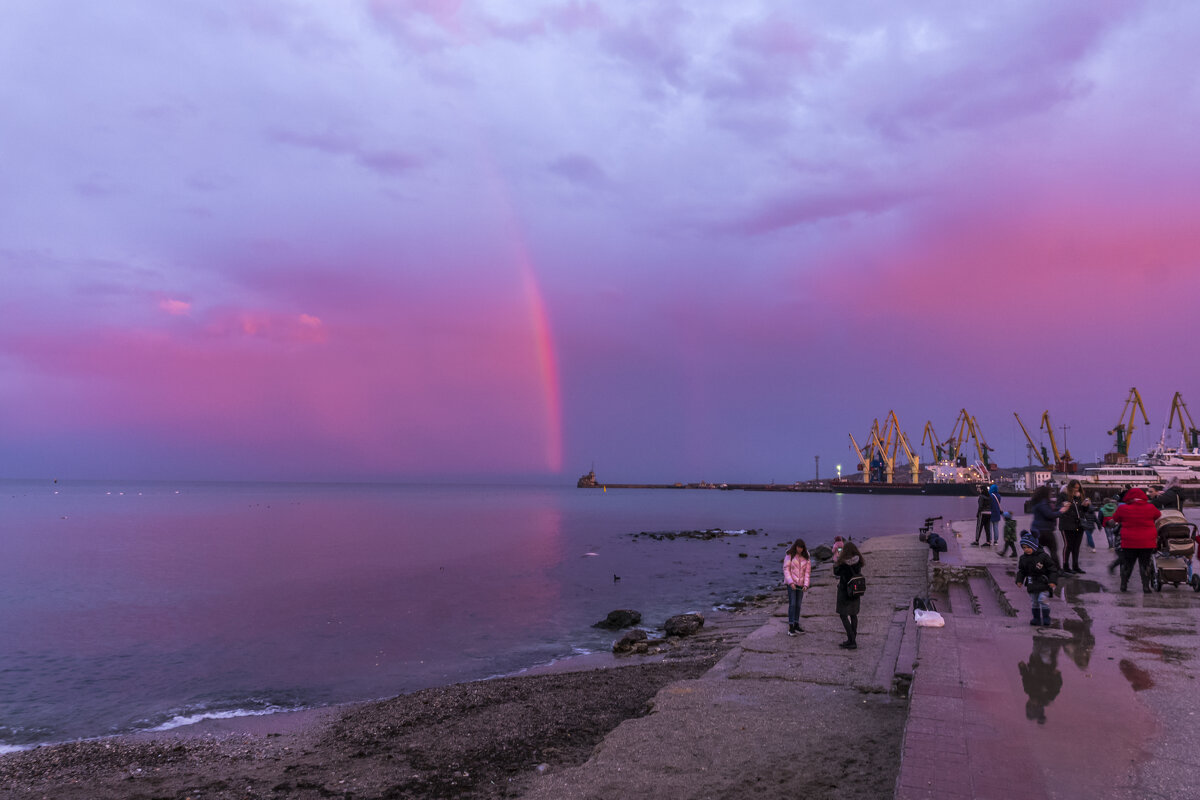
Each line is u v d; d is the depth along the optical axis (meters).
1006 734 5.82
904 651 10.02
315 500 183.62
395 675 17.16
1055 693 6.89
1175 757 5.30
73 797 9.52
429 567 39.75
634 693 12.78
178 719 14.05
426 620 24.12
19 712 14.66
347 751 10.80
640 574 36.44
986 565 17.56
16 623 24.44
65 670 18.09
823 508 137.88
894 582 19.98
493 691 13.75
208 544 55.62
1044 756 5.36
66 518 95.94
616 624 22.45
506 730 10.86
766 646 12.20
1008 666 7.87
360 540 59.41
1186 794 4.68
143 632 22.70
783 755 7.09
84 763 11.07
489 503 165.62
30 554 48.19
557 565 40.66
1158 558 13.25
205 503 158.25
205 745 11.90
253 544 55.50
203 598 29.39
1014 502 157.25
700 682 9.98
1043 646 8.80
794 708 8.61
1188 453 100.00
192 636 22.02
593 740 10.12
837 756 7.02
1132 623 10.13
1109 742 5.63
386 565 40.78
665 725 8.11
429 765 9.58
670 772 6.77
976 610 13.67
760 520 92.50
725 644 17.67
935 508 135.62
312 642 20.94
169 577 36.00
